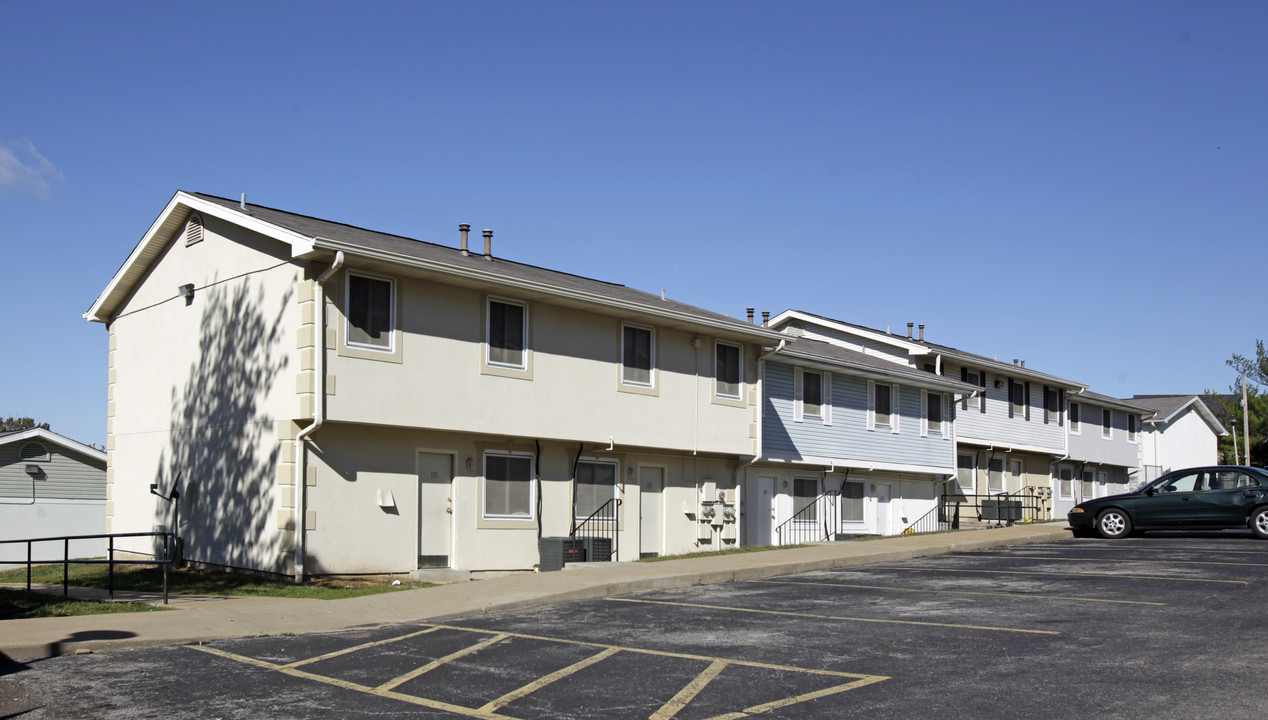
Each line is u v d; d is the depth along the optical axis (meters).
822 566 18.28
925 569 17.91
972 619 12.25
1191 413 57.19
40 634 11.23
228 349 19.45
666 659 10.14
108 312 23.92
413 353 18.44
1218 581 15.18
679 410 23.75
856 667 9.61
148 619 12.55
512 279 19.16
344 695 8.85
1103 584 15.20
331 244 16.58
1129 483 51.09
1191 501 22.98
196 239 20.84
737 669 9.62
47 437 27.48
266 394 18.17
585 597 14.62
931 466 33.84
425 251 20.78
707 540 25.08
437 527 19.38
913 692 8.58
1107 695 8.33
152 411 22.00
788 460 27.72
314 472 17.52
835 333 36.66
